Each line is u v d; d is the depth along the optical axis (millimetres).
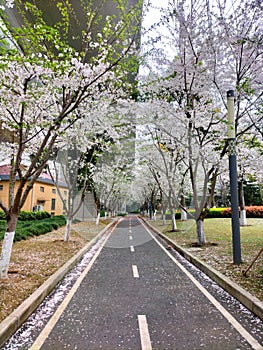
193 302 5250
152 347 3533
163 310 4824
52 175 14508
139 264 8867
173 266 8562
